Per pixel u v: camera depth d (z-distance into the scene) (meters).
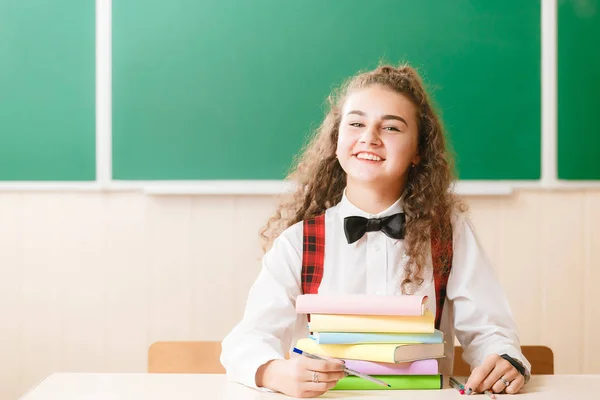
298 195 1.66
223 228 2.39
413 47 2.39
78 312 2.39
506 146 2.40
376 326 1.19
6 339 2.39
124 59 2.37
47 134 2.38
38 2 2.37
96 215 2.39
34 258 2.38
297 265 1.46
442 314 1.47
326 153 1.59
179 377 1.29
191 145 2.38
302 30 2.38
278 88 2.38
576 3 2.40
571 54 2.40
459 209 1.64
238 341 1.33
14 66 2.37
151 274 2.39
